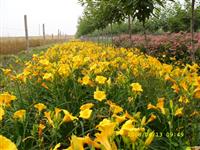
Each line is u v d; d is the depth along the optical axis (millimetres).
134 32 31453
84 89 5148
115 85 4879
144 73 5816
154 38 15812
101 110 4016
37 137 3561
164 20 22984
